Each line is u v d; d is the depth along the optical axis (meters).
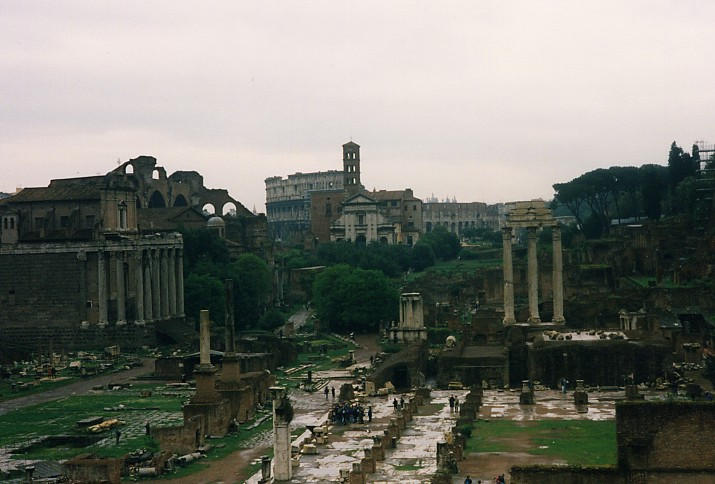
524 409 137.62
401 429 122.44
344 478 94.62
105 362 195.38
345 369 188.50
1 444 116.19
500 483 86.94
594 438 111.25
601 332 177.12
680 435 68.12
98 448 112.44
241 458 109.06
